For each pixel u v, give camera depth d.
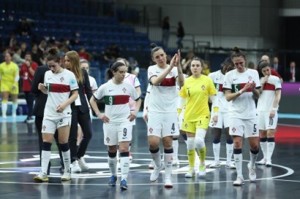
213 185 12.81
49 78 12.98
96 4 41.66
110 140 12.58
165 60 12.70
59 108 12.83
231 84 12.91
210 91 13.88
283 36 43.66
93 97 12.70
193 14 42.97
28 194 11.81
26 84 27.31
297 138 22.70
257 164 15.93
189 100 13.81
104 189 12.34
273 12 43.03
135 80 14.12
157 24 42.88
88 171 14.66
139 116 31.98
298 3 42.97
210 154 17.98
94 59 35.50
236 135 12.80
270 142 15.65
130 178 13.71
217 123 15.13
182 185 12.82
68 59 13.86
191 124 13.80
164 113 12.56
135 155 17.77
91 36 38.50
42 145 13.52
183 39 41.06
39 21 37.19
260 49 39.03
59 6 39.78
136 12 42.34
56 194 11.81
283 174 14.28
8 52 29.58
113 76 12.66
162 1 43.28
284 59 39.56
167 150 12.59
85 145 14.50
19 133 23.52
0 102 30.94
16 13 37.19
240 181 12.73
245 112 12.84
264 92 15.72
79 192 12.02
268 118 15.62
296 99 33.84
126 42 39.31
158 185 12.80
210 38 42.81
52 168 15.06
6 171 14.69
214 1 42.78
